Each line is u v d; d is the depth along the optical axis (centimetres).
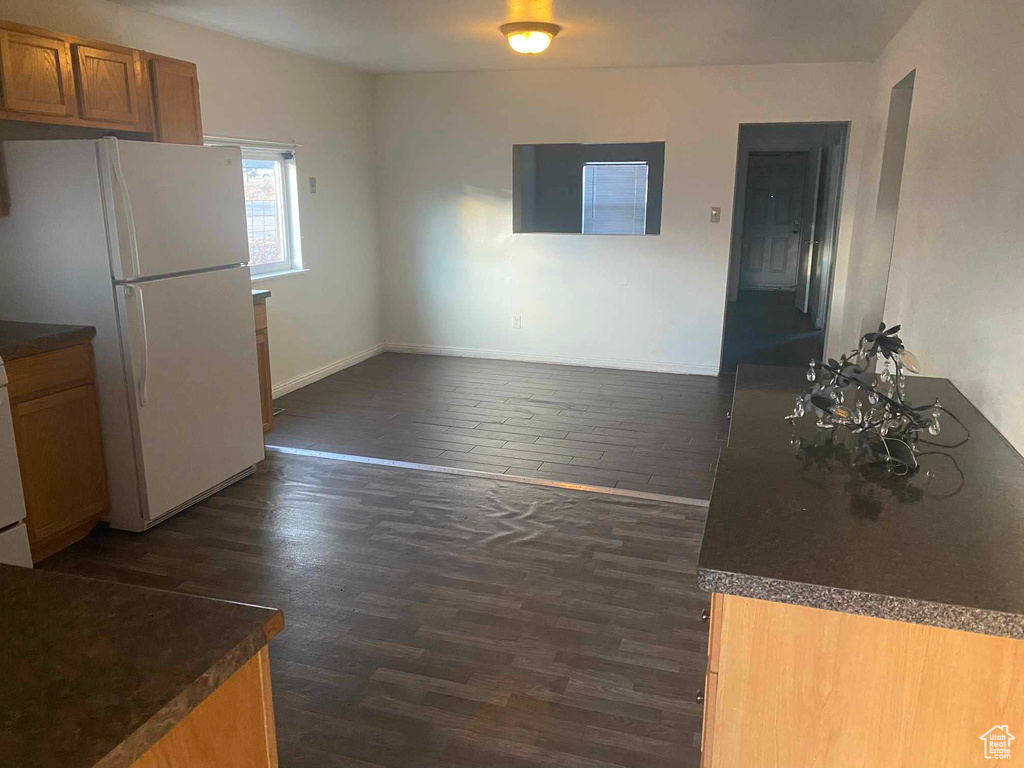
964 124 247
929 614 115
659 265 602
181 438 334
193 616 107
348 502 357
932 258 283
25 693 89
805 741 130
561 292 629
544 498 362
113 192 289
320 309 580
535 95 596
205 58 444
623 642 246
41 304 313
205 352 343
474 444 439
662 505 354
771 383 245
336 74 577
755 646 128
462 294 655
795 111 547
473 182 628
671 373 614
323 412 500
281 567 296
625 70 573
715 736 135
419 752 198
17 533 267
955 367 244
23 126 338
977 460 177
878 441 179
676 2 362
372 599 272
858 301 499
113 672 94
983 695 120
